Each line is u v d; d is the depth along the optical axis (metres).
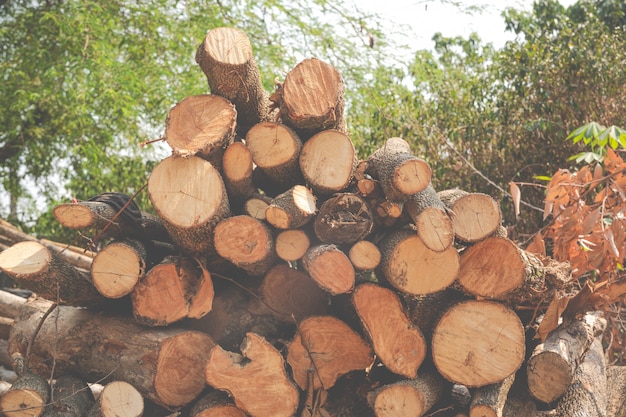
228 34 3.44
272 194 3.79
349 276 3.08
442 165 7.09
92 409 3.31
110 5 9.68
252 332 3.44
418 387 3.13
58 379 3.47
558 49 7.04
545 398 3.36
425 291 3.17
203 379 3.30
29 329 3.61
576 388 3.68
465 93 7.64
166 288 3.32
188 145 3.22
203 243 3.28
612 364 5.16
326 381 3.30
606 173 5.82
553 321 3.44
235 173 3.33
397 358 3.18
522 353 3.18
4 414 3.16
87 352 3.44
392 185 3.12
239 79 3.40
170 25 9.96
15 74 9.57
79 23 9.16
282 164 3.38
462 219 3.20
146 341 3.32
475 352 3.19
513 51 7.44
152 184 3.21
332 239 3.18
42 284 3.25
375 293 3.19
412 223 3.36
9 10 10.36
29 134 10.05
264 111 3.81
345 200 3.19
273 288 3.43
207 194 3.18
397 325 3.20
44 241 6.12
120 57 10.26
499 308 3.23
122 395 3.15
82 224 3.23
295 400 3.08
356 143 7.55
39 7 10.10
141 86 9.42
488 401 3.12
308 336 3.31
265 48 9.52
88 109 9.75
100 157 9.91
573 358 3.40
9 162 10.58
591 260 4.25
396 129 7.23
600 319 4.08
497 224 3.17
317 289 3.45
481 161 7.18
